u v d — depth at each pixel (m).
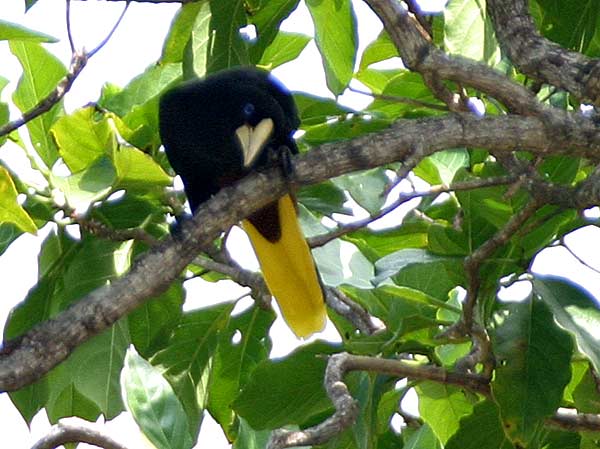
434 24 10.91
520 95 7.95
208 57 9.77
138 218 9.98
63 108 10.27
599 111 7.95
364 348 9.77
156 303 10.44
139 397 8.70
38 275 10.17
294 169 7.80
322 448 9.70
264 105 10.48
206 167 10.62
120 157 9.16
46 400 9.94
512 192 8.38
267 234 10.21
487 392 9.19
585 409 9.81
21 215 8.03
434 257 9.16
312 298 10.32
